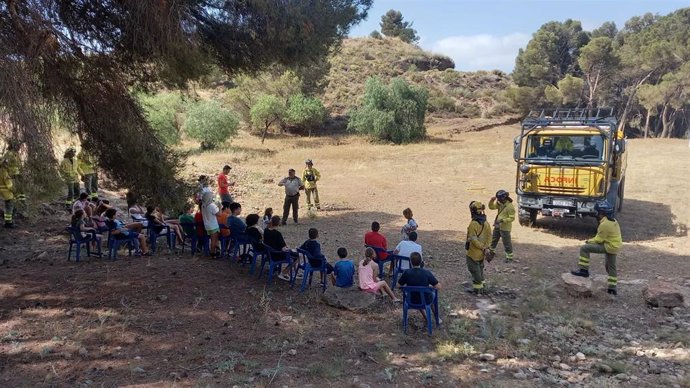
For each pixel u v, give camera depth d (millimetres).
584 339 7512
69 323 6973
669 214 17312
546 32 66062
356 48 72438
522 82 64500
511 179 23938
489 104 62781
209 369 5867
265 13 9836
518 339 7227
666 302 8859
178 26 8797
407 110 42375
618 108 63156
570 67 66750
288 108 45281
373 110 42375
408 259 9203
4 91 6898
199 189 10695
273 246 8953
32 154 7531
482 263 9352
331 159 30938
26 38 7695
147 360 6055
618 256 12422
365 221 15914
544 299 9055
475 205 9219
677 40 58281
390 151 35250
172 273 9055
